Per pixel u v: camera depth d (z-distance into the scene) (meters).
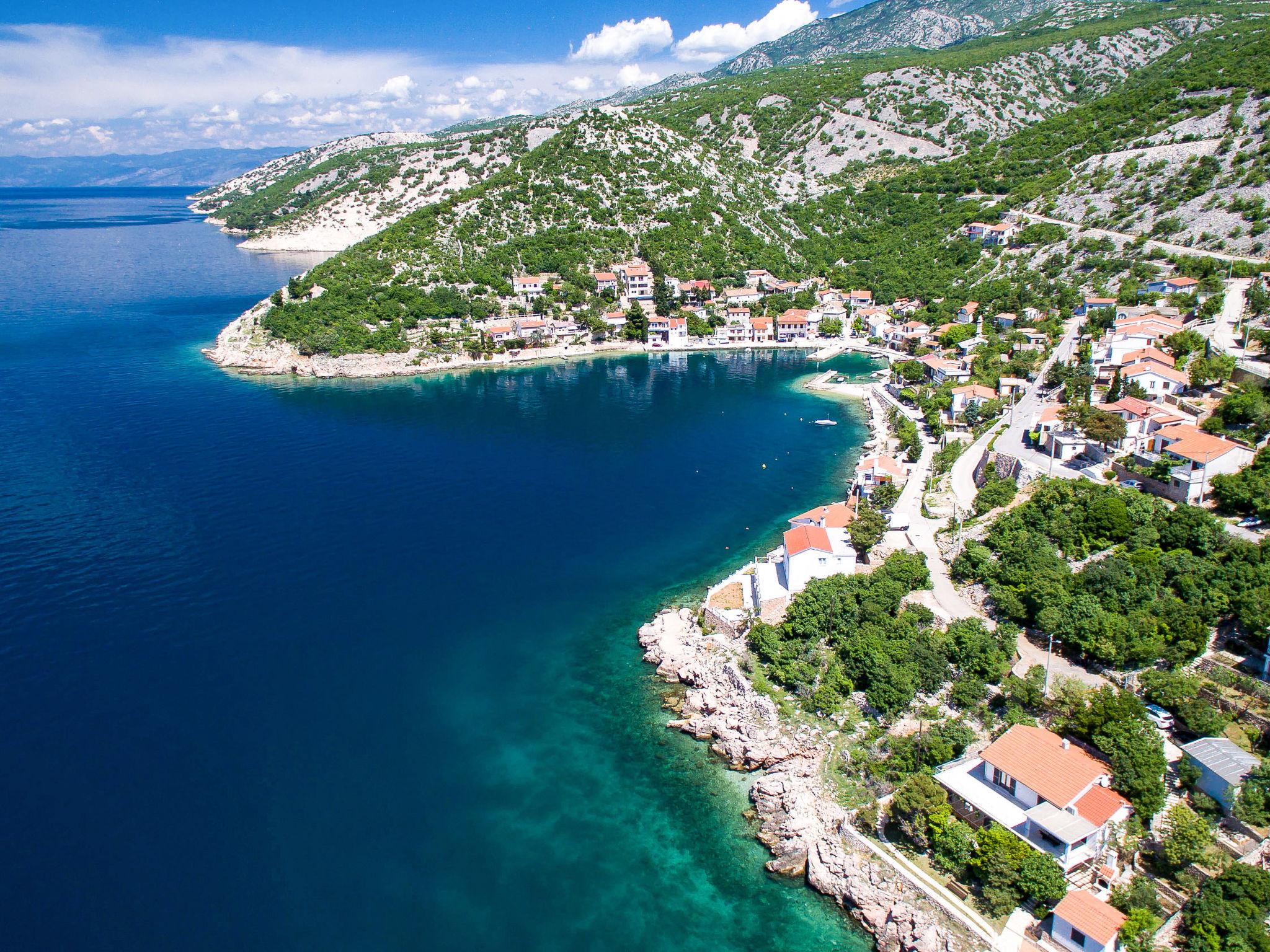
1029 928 53.97
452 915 59.81
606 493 135.12
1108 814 57.03
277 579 104.56
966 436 145.00
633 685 86.44
